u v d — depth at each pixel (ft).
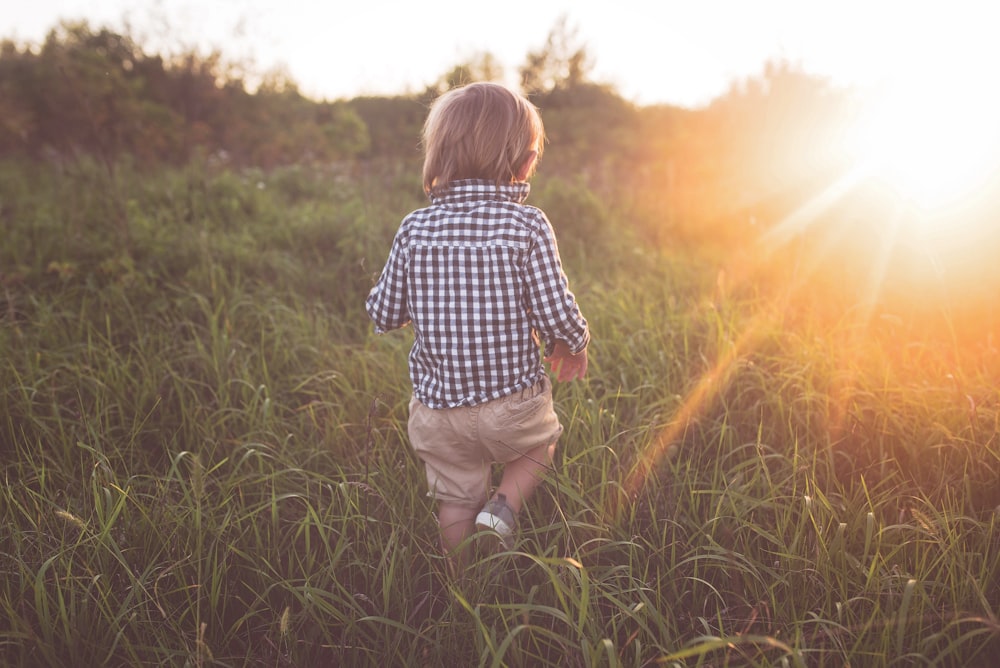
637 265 15.67
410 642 5.36
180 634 5.16
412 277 5.76
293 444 8.00
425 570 6.21
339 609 5.74
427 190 5.96
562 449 7.55
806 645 5.05
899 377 8.61
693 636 5.35
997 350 9.09
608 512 6.42
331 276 13.34
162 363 9.34
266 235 15.90
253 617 5.77
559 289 5.61
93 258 13.38
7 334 9.77
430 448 6.21
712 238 19.71
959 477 6.74
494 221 5.57
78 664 4.88
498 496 6.16
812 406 8.05
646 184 27.43
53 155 24.82
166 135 27.30
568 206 18.15
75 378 8.82
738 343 9.71
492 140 5.54
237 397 8.99
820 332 10.18
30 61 29.37
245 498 6.91
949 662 4.90
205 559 5.81
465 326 5.61
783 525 5.87
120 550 5.59
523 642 5.32
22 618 5.03
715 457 7.58
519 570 5.98
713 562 5.88
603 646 4.75
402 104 38.47
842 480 7.14
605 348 9.93
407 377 9.07
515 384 5.79
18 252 13.52
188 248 13.88
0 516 6.31
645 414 8.25
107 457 6.92
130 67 31.24
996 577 5.40
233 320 11.03
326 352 9.95
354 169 26.30
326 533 6.40
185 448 7.94
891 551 5.78
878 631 5.00
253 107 32.45
